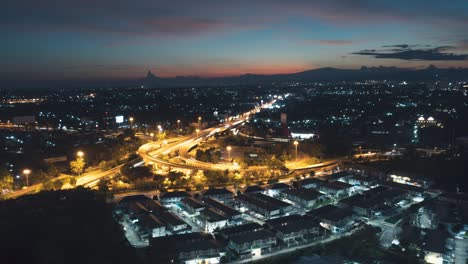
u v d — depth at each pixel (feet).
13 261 257.34
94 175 588.09
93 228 327.88
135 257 313.12
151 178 554.05
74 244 295.48
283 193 483.51
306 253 336.70
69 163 631.15
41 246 277.44
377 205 431.84
